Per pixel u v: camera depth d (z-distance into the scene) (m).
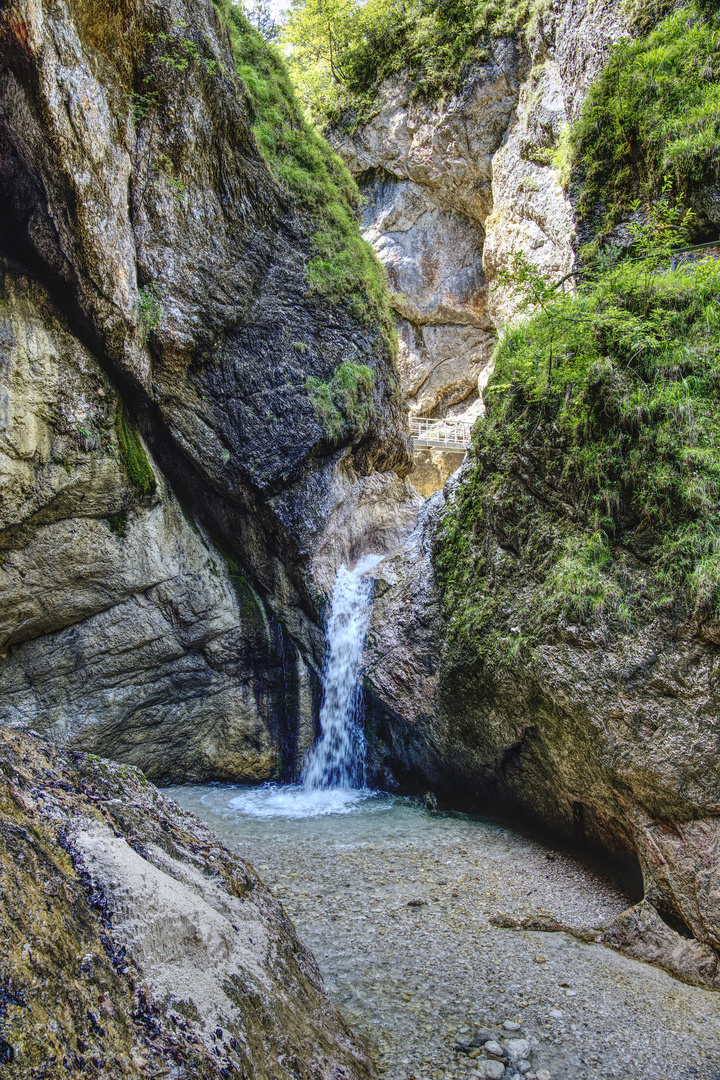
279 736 10.01
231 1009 2.28
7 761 2.53
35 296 7.44
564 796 6.54
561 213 15.95
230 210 9.22
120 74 7.75
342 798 9.07
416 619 8.66
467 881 5.98
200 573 9.34
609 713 5.40
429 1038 3.55
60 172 6.97
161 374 8.74
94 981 1.85
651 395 5.71
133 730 8.94
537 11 17.23
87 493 7.93
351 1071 2.79
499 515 7.14
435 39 21.03
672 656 5.06
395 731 9.27
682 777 4.85
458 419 23.08
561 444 6.32
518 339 7.36
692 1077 3.42
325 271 10.49
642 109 9.59
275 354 9.77
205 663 9.49
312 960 3.34
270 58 11.02
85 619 8.42
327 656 10.14
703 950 4.55
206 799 8.85
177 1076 1.81
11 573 7.51
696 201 8.65
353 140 22.97
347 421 10.27
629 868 5.98
